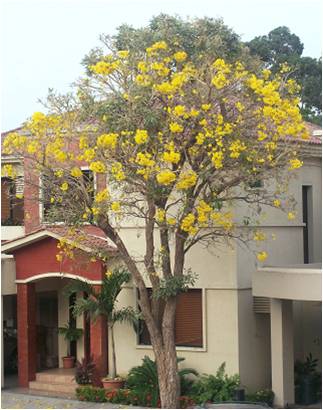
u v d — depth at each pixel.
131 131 17.81
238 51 20.09
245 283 21.27
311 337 23.25
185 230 17.83
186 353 21.58
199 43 19.44
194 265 21.62
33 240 23.00
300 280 19.30
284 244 22.72
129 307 22.08
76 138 19.00
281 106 17.84
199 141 17.28
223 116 18.00
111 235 18.64
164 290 18.30
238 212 21.12
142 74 18.03
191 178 17.22
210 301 21.38
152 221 18.59
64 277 23.50
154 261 19.80
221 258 21.23
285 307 20.72
